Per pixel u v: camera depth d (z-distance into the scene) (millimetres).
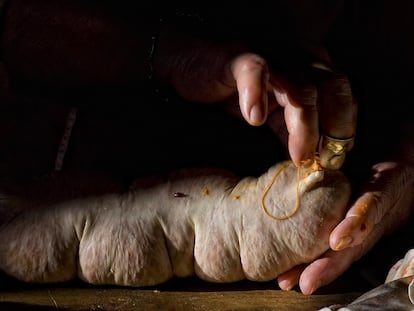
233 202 830
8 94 916
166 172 863
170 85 938
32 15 944
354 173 891
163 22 939
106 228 830
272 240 815
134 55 941
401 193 883
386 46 1140
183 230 833
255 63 804
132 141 927
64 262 830
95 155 913
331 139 803
